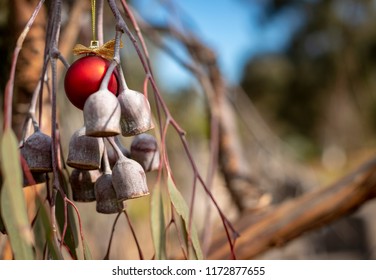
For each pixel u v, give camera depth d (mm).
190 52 916
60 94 701
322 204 754
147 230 1001
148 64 425
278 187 1074
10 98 338
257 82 6910
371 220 1688
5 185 339
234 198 896
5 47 659
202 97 995
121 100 390
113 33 806
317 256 1080
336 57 4336
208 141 963
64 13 645
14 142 333
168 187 418
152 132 663
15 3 622
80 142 397
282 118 6613
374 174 737
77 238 465
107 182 414
